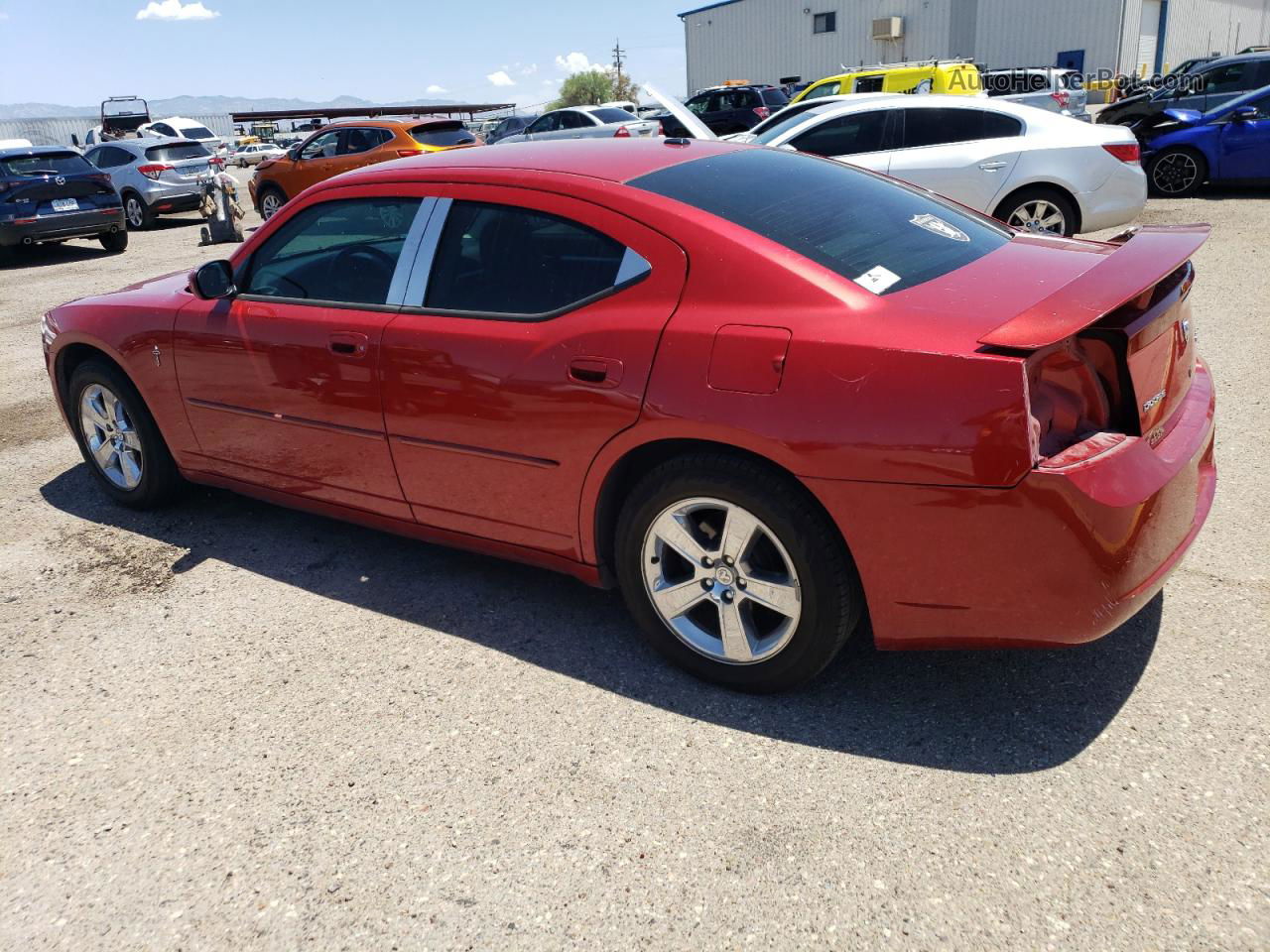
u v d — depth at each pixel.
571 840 2.28
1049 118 8.09
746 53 46.38
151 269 12.45
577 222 2.82
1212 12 42.78
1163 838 2.15
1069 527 2.18
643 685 2.88
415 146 15.12
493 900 2.13
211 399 3.75
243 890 2.21
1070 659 2.84
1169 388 2.54
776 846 2.22
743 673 2.74
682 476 2.60
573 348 2.72
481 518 3.12
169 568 3.85
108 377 4.13
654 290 2.64
